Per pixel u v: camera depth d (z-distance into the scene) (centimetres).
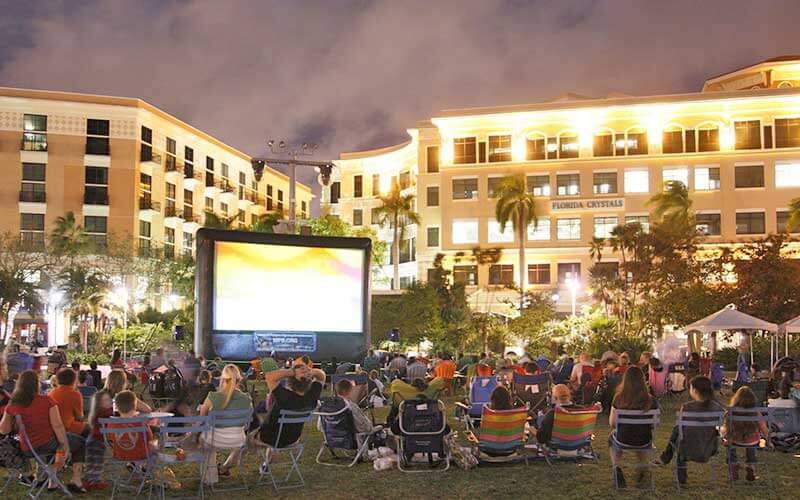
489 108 6569
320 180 3753
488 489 1002
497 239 6512
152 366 2358
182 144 7788
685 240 4078
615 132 6397
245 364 2884
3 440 991
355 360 3017
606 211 6322
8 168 6669
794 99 6081
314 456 1268
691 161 6238
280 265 2969
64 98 6806
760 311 3709
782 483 1034
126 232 6275
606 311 4228
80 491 983
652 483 992
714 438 1002
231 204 8819
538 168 6481
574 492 982
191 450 1019
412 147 7519
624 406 1000
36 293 5094
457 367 2708
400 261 7562
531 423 1373
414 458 1187
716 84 7169
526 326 4450
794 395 1258
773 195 6103
